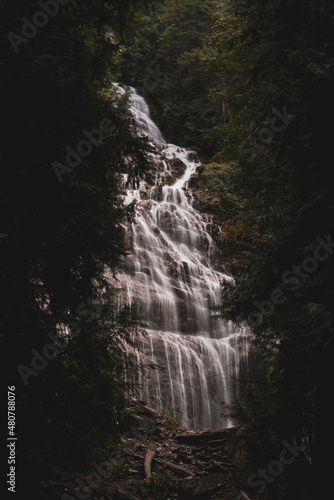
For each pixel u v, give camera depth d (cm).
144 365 738
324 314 581
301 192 668
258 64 750
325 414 632
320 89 659
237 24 1811
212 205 2698
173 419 1260
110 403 666
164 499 787
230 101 1884
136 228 2284
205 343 1920
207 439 1071
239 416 724
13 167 569
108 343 698
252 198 1325
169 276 2150
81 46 718
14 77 560
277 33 721
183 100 3950
